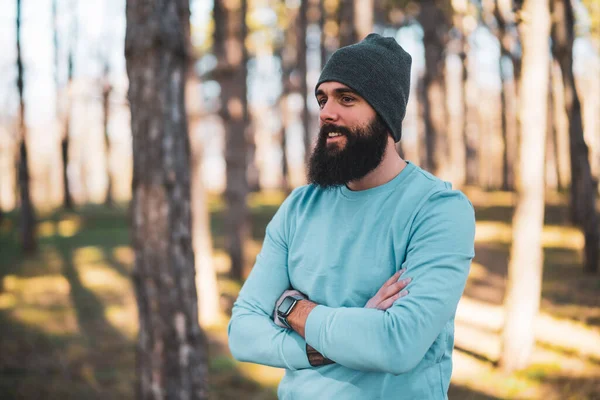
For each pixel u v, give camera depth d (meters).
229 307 8.55
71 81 22.58
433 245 1.50
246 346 1.70
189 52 8.16
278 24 22.42
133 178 3.89
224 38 10.57
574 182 14.52
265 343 1.66
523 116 5.61
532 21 5.39
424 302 1.46
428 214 1.53
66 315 8.57
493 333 7.03
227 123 10.70
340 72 1.56
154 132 3.80
